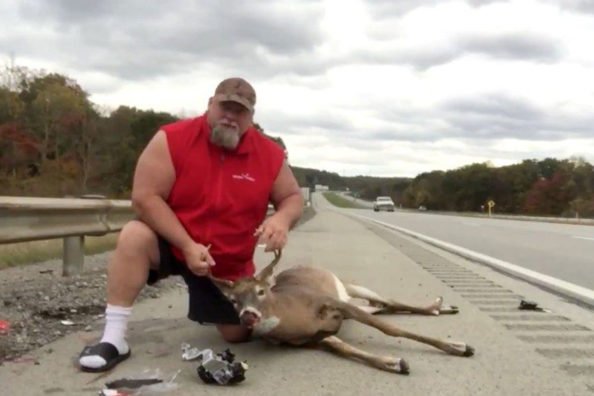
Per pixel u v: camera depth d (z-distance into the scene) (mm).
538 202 98938
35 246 10430
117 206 8984
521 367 4438
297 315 4527
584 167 97250
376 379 4113
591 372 4340
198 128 4566
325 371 4258
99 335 5055
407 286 8289
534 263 12242
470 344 5059
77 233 7887
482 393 3887
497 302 7141
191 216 4523
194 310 4738
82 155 51281
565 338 5332
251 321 4316
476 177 122125
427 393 3865
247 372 4219
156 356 4547
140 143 54875
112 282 4391
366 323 4719
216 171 4543
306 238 17625
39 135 49156
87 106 53344
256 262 10625
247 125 4547
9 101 47625
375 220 38000
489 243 18219
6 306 5949
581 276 10117
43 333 5102
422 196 137375
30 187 44562
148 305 6434
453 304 6934
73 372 4125
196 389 3857
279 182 4809
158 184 4461
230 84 4484
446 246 16641
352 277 9047
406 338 5035
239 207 4586
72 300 6336
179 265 4637
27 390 3775
